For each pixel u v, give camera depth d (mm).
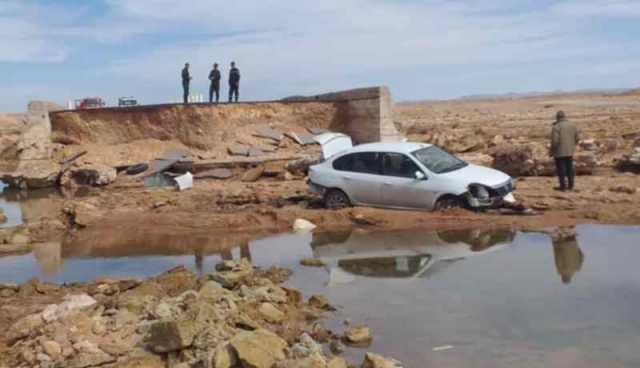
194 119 28062
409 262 10352
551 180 18172
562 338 6594
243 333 6453
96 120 29156
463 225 12930
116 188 24719
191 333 6402
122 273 10984
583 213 13297
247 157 25594
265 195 18547
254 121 28406
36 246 13930
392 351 6480
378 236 12641
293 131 28078
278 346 6238
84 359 6238
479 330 6945
